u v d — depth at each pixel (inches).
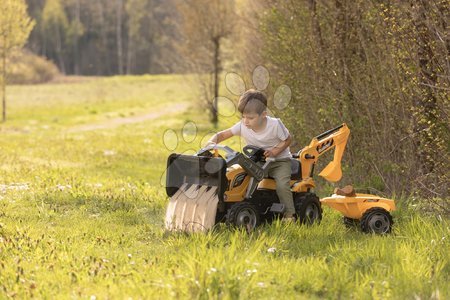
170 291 246.8
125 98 3080.7
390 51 450.0
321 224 372.5
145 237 363.9
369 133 508.1
